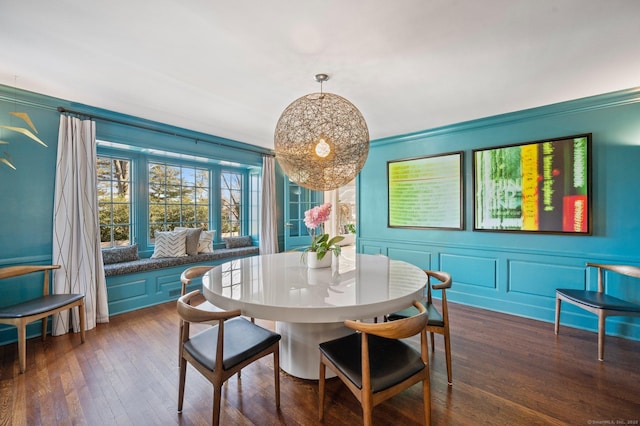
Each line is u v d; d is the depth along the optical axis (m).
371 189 4.34
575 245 2.80
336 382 1.92
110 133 3.09
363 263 2.43
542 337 2.56
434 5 1.44
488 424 1.53
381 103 2.78
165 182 4.11
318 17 1.53
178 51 1.87
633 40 1.74
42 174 2.66
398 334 1.19
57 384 1.88
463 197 3.46
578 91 2.52
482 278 3.36
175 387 1.86
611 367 2.06
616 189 2.60
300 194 5.09
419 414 1.61
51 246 2.71
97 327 2.78
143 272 3.33
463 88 2.44
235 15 1.51
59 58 1.96
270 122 3.38
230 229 4.91
